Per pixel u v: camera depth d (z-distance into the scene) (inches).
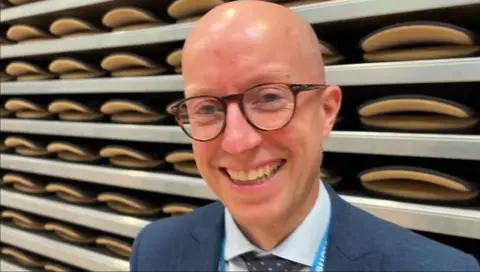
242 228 23.3
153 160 45.5
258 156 19.3
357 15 30.4
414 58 29.2
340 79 31.7
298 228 22.1
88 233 54.0
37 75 54.6
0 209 65.9
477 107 32.0
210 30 19.1
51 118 54.8
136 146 48.9
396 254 20.9
